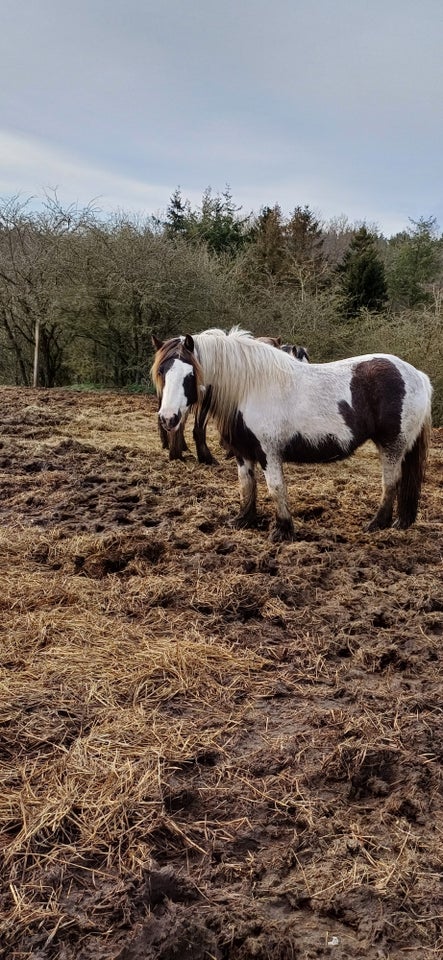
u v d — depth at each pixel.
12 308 14.93
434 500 5.70
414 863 1.78
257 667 2.80
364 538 4.49
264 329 16.22
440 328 12.70
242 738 2.32
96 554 3.88
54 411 9.78
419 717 2.46
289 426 4.23
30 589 3.39
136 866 1.73
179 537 4.28
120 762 2.12
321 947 1.54
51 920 1.57
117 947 1.50
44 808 1.91
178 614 3.23
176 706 2.49
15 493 5.33
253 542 4.27
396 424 4.41
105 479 5.83
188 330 15.20
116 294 13.88
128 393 13.20
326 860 1.79
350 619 3.26
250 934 1.55
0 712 2.36
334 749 2.25
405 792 2.07
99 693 2.53
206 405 4.35
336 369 4.42
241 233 24.23
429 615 3.29
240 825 1.92
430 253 25.36
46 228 14.64
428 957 1.52
